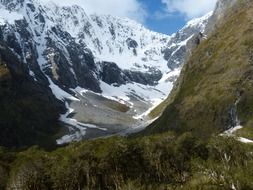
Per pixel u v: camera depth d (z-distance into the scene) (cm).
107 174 13938
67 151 15538
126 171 14175
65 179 13525
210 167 11750
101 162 14012
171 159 14650
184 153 14850
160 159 14562
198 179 11219
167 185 13462
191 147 14988
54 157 14875
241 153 13462
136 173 14200
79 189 13462
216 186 10438
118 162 14188
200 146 14975
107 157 14112
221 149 13888
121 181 13750
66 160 13975
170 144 15138
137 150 14775
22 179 13538
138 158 14575
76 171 13638
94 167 13862
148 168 14400
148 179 14088
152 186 13612
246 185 10231
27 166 13688
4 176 14550
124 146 14550
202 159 14300
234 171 10944
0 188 14212
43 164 14138
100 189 13738
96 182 13775
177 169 14362
